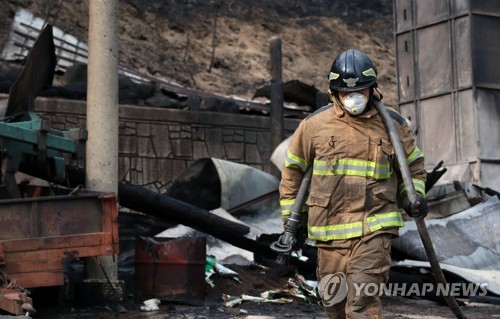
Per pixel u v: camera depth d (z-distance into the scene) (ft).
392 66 106.42
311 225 14.26
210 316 24.38
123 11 89.92
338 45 104.47
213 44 89.51
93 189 27.81
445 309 27.22
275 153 45.37
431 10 52.65
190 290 27.53
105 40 28.25
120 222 44.50
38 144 26.09
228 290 28.94
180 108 59.93
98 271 27.27
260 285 29.89
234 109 60.75
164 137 57.21
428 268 29.19
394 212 14.06
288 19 103.14
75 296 27.04
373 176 14.02
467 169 49.49
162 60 87.97
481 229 34.63
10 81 56.54
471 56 50.14
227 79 90.79
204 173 43.86
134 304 26.89
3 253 23.02
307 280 30.53
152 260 27.66
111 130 28.14
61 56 68.08
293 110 66.49
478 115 49.85
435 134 51.88
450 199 38.65
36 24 70.59
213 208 44.50
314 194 14.26
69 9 84.43
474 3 50.70
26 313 20.92
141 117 56.65
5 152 25.11
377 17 110.22
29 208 23.58
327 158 14.17
